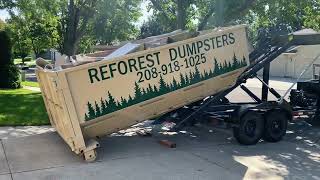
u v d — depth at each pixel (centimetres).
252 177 459
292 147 604
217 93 630
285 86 1577
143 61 545
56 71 492
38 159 514
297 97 759
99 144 544
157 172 468
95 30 2014
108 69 521
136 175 457
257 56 674
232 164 506
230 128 655
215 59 601
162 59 558
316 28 1082
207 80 597
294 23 1092
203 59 591
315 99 742
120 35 2225
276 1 996
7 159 511
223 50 607
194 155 543
